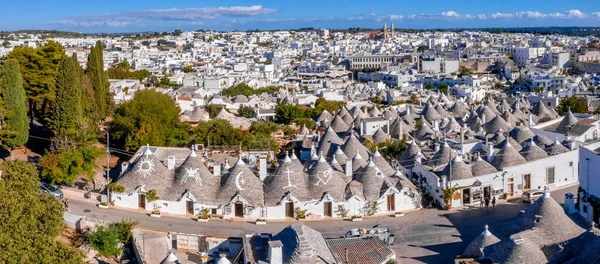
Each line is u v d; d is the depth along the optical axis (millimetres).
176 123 143250
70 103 114812
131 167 94500
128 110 136375
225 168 98062
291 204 88312
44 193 67375
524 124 149625
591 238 64688
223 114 175750
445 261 73250
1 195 59656
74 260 55844
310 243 65062
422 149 119062
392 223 86500
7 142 111312
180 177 90875
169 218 87188
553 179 102500
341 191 89812
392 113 165000
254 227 84250
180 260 71375
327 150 119875
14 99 111312
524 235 68188
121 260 73375
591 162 83125
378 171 92938
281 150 138750
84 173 99000
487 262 63969
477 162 97500
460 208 92688
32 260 53688
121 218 85375
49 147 123562
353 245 70562
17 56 131500
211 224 85125
